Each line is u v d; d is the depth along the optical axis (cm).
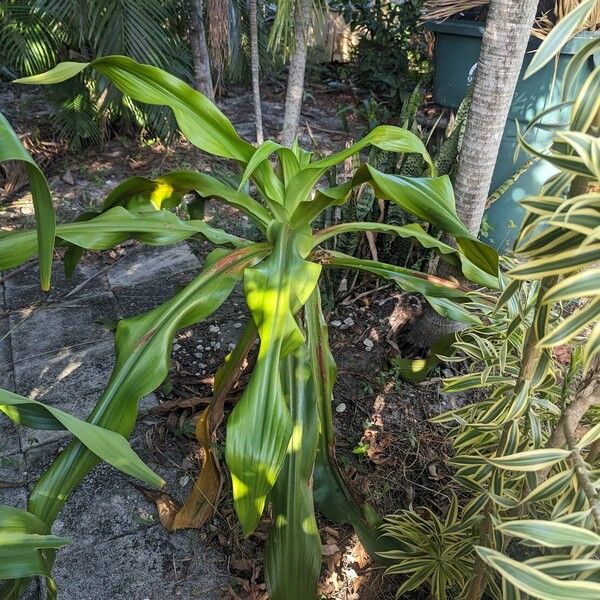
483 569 115
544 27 241
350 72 600
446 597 144
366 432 200
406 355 231
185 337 243
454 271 204
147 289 275
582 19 70
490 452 143
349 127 492
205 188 159
